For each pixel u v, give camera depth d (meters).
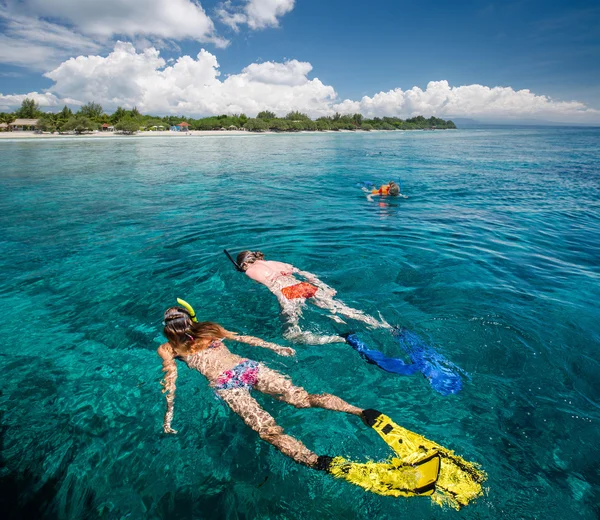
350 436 2.58
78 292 4.94
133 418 2.84
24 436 2.69
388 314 4.13
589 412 2.72
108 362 3.53
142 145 40.22
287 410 2.83
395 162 22.17
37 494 2.28
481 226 7.89
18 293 4.93
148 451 2.55
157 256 6.21
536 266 5.58
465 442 2.49
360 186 13.45
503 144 42.91
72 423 2.81
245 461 2.44
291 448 2.46
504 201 10.64
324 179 15.25
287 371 3.23
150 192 12.19
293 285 4.59
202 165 20.64
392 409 2.81
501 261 5.80
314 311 4.21
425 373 3.16
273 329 3.91
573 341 3.58
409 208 9.73
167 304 4.57
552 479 2.20
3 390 3.17
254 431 2.66
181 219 8.64
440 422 2.67
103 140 51.53
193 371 3.26
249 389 2.97
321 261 5.80
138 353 3.66
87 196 11.54
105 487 2.31
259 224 8.10
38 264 5.91
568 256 6.04
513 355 3.38
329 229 7.66
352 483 2.23
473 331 3.75
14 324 4.19
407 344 3.56
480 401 2.86
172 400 2.95
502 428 2.60
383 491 2.17
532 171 17.42
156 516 2.12
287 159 24.30
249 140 54.88
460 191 12.32
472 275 5.22
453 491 2.13
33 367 3.47
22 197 11.41
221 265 5.72
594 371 3.16
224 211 9.41
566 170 17.70
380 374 3.19
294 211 9.37
